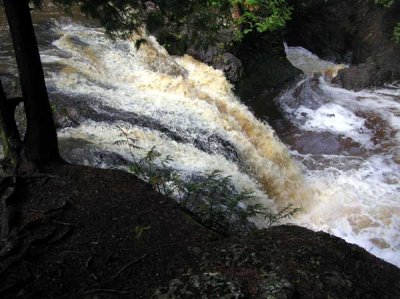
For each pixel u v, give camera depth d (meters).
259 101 12.71
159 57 11.77
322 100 12.52
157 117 9.27
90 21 13.27
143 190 5.83
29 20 5.48
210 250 4.53
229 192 7.16
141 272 4.36
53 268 4.43
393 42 14.73
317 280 3.92
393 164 9.88
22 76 5.71
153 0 5.87
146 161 7.08
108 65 11.12
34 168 5.90
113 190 5.76
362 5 15.95
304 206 9.03
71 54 11.09
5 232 4.83
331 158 10.27
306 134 11.12
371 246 7.88
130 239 4.86
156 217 5.26
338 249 4.34
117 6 5.72
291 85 13.57
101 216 5.24
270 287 3.76
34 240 4.69
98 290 4.15
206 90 11.70
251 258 4.21
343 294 3.83
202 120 9.66
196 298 3.78
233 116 10.96
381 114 11.73
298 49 17.09
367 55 15.22
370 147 10.55
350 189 9.18
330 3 16.38
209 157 8.44
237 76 12.59
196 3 6.05
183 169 7.68
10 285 4.18
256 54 13.82
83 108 8.66
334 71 14.45
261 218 7.56
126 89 10.31
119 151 7.62
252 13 12.62
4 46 10.87
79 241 4.82
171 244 4.75
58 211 5.23
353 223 8.34
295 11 16.50
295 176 9.74
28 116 5.95
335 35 16.39
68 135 7.91
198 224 5.19
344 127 11.31
